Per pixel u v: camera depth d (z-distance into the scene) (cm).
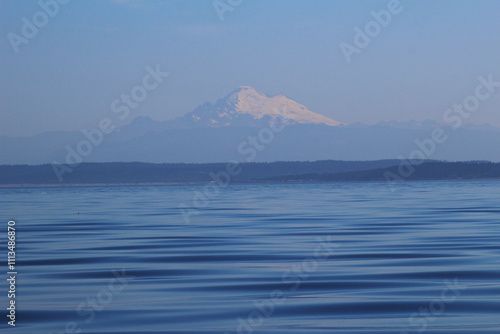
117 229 4244
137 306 1719
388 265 2409
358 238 3441
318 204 7812
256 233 3838
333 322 1519
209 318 1573
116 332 1448
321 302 1745
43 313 1644
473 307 1661
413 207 6738
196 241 3403
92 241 3450
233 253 2845
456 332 1416
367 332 1422
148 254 2838
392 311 1627
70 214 6219
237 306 1708
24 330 1482
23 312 1656
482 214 5409
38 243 3362
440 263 2441
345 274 2211
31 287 2011
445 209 6284
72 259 2683
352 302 1739
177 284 2052
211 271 2316
